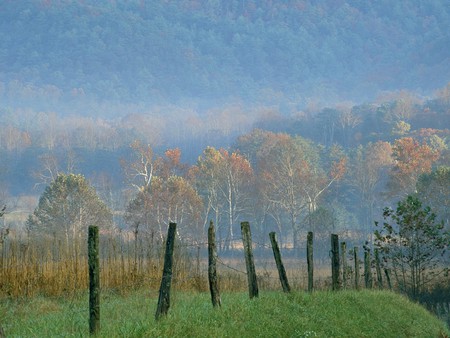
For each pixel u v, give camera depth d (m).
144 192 169.88
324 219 154.50
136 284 42.06
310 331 26.89
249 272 32.22
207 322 24.88
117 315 29.11
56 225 142.75
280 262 35.62
